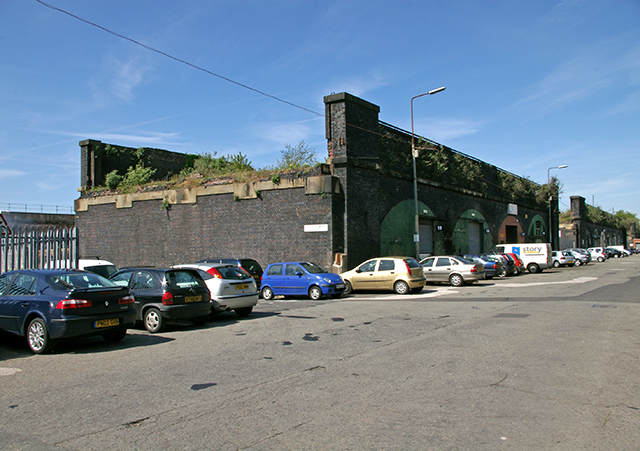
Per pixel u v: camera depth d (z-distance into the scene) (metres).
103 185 31.25
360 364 7.00
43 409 5.21
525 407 5.02
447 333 9.40
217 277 12.26
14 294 8.89
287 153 30.14
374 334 9.48
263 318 12.33
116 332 9.27
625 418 4.68
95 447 4.16
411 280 18.47
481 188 37.53
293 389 5.80
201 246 25.94
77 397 5.64
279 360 7.38
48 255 13.27
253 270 19.77
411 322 10.98
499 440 4.16
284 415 4.88
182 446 4.14
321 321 11.47
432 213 30.20
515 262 29.38
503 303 14.43
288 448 4.06
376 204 24.88
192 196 26.34
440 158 30.97
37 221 40.47
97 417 4.92
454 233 33.34
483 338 8.80
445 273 22.44
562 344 8.16
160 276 10.64
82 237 30.64
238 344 8.77
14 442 4.29
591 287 19.16
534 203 50.78
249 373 6.61
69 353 8.33
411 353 7.66
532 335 9.01
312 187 22.64
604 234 81.56
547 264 31.83
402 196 27.27
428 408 5.02
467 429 4.42
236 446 4.12
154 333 10.40
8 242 12.78
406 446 4.05
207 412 5.01
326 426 4.55
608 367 6.62
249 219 24.47
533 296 16.27
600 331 9.36
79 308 8.19
